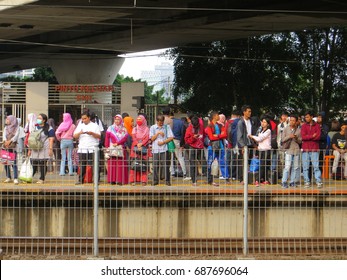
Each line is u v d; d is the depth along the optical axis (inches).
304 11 1240.8
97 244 538.9
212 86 1654.8
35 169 609.3
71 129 762.8
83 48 1957.4
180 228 575.5
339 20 1402.6
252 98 1628.9
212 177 576.7
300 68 1663.4
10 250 549.6
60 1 1280.8
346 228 579.5
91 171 587.2
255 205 570.3
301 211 574.6
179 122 789.9
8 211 576.7
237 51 1683.1
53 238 553.0
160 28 1588.3
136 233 575.2
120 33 1723.7
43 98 1678.2
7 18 1498.5
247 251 545.0
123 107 1690.5
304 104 1711.4
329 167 579.8
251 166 571.2
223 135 711.7
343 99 1662.2
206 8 1337.4
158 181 591.5
